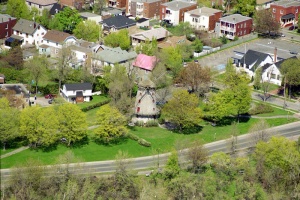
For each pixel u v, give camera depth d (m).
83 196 132.00
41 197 132.75
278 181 142.50
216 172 143.88
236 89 171.38
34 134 152.00
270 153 145.38
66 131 154.50
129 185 137.50
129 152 154.12
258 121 165.88
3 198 131.12
